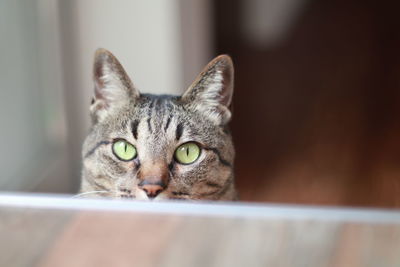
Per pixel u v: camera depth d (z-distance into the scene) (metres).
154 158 0.62
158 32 0.95
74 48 0.95
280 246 0.45
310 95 1.36
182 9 1.00
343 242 0.45
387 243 0.45
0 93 0.84
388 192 1.03
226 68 0.65
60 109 0.94
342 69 1.43
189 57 1.03
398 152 1.15
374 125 1.24
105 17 0.95
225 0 1.61
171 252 0.45
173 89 0.98
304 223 0.45
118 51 0.96
